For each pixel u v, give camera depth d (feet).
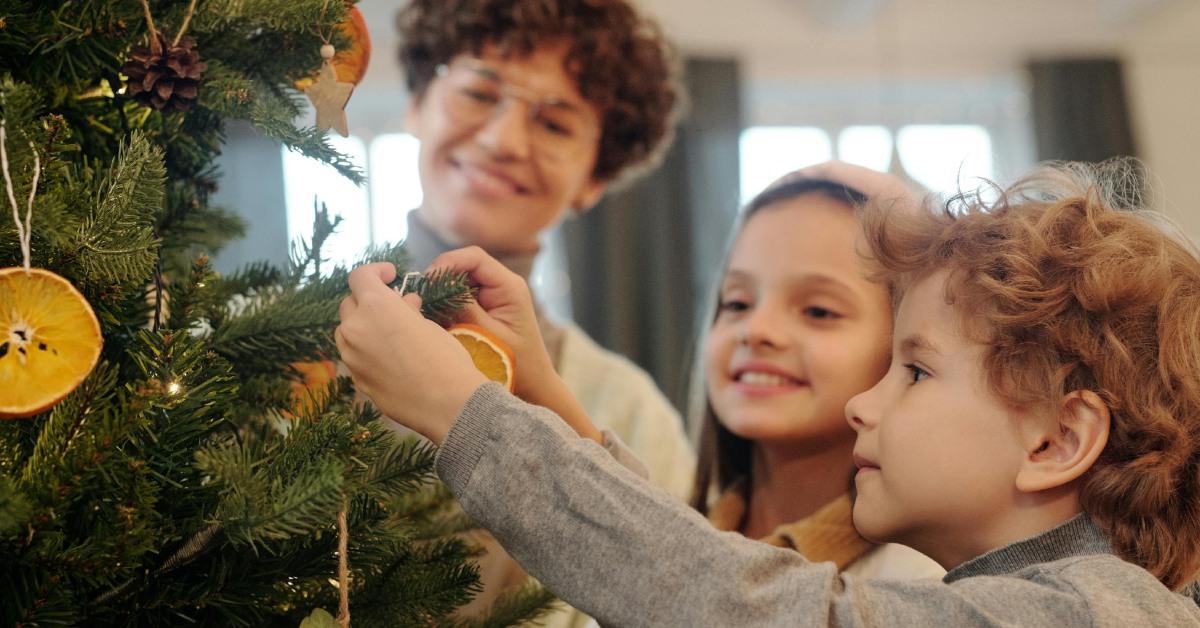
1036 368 1.97
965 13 12.84
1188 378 2.01
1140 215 2.35
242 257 9.59
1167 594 1.83
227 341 2.11
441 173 4.05
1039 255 2.07
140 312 2.07
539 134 3.99
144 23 1.95
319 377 2.55
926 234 2.23
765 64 12.57
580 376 4.17
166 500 1.86
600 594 1.77
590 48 4.01
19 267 1.66
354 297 2.04
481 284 2.41
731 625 1.71
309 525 1.69
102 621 1.82
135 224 1.79
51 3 1.91
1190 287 2.11
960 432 2.01
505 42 3.92
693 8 12.35
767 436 2.97
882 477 2.09
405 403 1.93
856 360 2.91
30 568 1.63
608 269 11.30
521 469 1.84
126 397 1.78
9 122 1.62
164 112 1.92
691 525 1.82
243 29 2.06
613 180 4.68
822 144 13.02
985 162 12.86
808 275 2.95
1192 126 13.02
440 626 2.28
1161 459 1.94
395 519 2.29
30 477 1.60
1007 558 1.96
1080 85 12.78
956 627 1.72
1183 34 13.04
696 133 11.87
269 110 1.94
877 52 12.73
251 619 1.97
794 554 1.86
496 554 3.04
